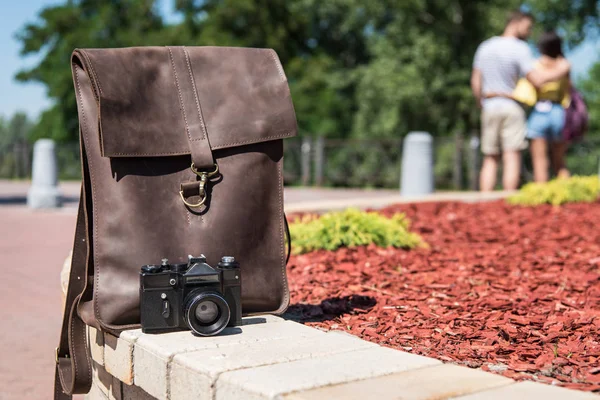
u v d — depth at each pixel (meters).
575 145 17.08
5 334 4.63
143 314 2.52
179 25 32.56
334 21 37.34
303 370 2.08
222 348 2.35
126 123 2.65
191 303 2.46
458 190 19.73
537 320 3.09
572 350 2.62
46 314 5.18
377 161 21.27
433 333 2.93
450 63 28.69
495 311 3.31
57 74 33.88
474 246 5.51
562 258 4.91
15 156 27.66
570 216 7.31
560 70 9.01
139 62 2.78
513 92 9.04
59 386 3.04
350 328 3.02
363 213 5.40
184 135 2.75
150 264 2.64
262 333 2.54
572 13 28.06
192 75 2.84
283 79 2.94
